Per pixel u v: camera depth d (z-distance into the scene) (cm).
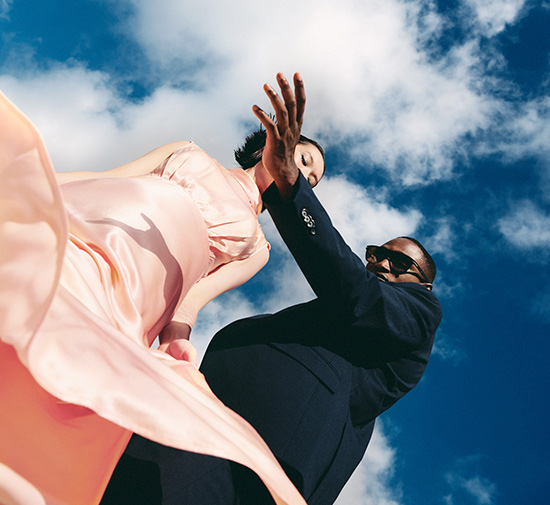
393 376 178
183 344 173
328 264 164
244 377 166
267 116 151
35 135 87
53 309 102
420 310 183
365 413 175
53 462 113
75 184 194
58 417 116
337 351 174
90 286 149
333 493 164
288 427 158
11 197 91
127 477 138
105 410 95
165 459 140
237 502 148
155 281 181
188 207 213
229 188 238
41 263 90
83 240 171
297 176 162
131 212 185
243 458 104
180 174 225
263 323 179
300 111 151
